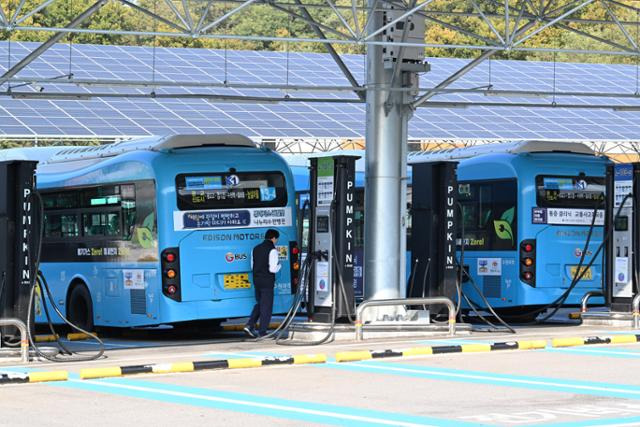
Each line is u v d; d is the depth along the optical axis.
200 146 52.19
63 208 57.44
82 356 42.84
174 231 50.75
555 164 59.84
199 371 37.94
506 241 59.69
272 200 52.59
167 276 50.59
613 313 55.88
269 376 36.41
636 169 54.94
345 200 49.50
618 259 55.72
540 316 68.19
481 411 28.25
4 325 42.41
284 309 52.72
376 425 26.12
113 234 53.72
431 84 101.94
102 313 54.72
